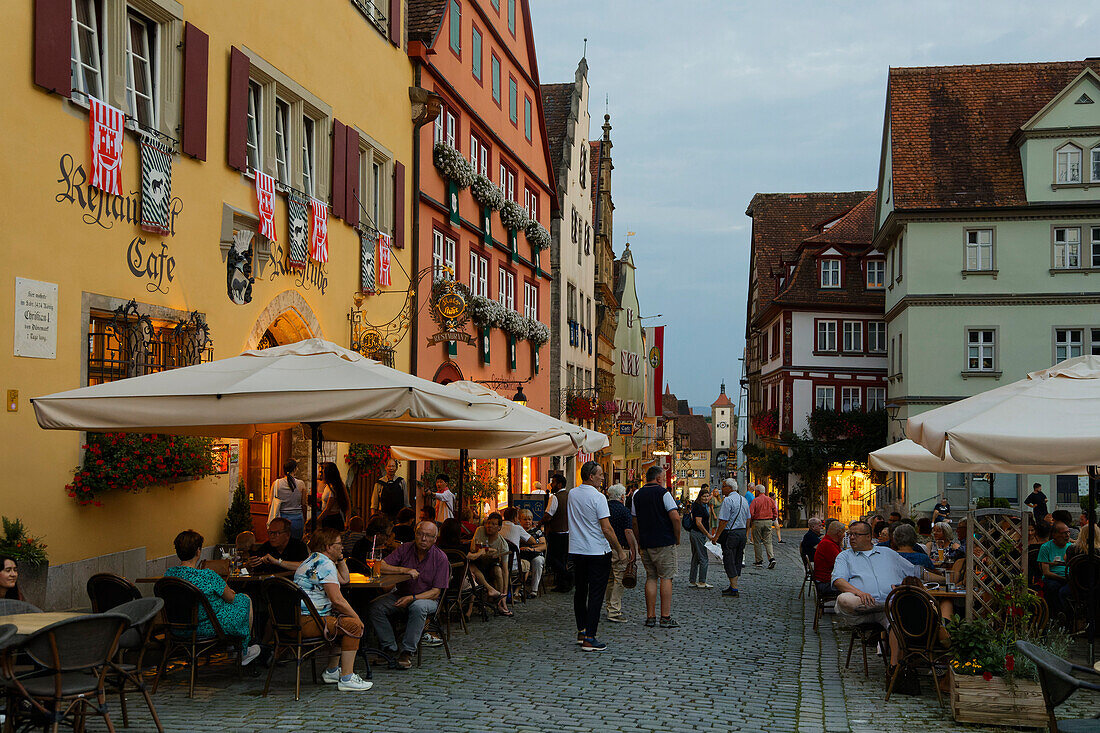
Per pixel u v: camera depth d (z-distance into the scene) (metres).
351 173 17.58
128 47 11.45
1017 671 7.75
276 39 14.80
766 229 57.59
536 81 31.91
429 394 8.51
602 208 48.25
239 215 13.57
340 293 17.23
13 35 9.27
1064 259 36.75
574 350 39.47
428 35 21.19
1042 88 39.88
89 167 10.32
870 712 8.05
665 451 67.31
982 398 9.29
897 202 37.75
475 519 22.91
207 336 12.38
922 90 40.47
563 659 10.06
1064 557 12.34
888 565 10.04
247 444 15.45
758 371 58.22
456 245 23.98
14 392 9.27
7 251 9.18
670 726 7.35
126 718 6.98
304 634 8.23
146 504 11.41
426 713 7.55
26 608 7.00
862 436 45.94
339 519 12.33
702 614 14.09
